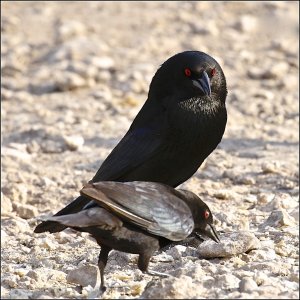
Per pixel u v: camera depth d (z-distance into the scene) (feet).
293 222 41.91
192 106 39.91
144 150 39.81
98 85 76.18
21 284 33.45
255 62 81.41
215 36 88.17
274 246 38.11
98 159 57.67
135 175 40.04
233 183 51.62
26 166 55.98
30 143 60.54
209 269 33.55
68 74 75.97
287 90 74.23
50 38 87.35
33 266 37.11
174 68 40.09
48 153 59.67
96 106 70.74
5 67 80.02
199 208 31.99
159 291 29.55
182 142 39.88
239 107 69.21
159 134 39.78
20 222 44.45
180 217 30.68
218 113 40.42
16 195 49.29
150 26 90.43
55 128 64.54
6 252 39.52
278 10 93.50
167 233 30.35
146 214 29.89
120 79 76.74
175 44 85.81
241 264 35.17
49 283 33.88
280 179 51.65
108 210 29.27
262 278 31.73
